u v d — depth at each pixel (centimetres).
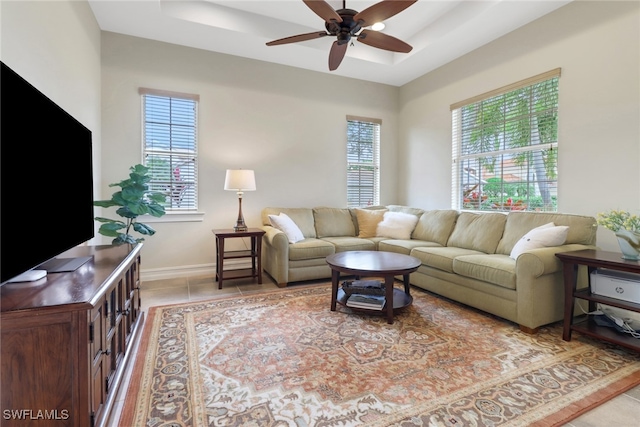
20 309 101
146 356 193
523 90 330
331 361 187
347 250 375
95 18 312
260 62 413
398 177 514
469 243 331
